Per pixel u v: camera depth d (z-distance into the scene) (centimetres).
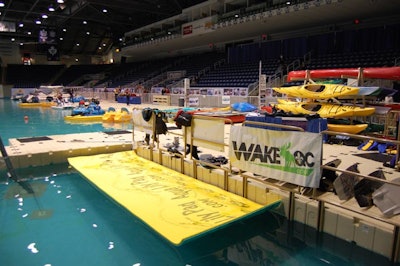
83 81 3195
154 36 2248
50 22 2412
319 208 310
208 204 348
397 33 1288
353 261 274
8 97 3119
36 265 261
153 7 2041
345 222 295
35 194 431
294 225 333
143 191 390
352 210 285
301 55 1648
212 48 2305
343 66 1271
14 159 530
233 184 389
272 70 1580
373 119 781
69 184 475
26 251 283
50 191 444
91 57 3519
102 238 309
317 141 301
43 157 557
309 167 308
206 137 425
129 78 2691
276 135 335
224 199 365
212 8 1797
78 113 1230
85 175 457
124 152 608
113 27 2777
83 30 2811
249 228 334
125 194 379
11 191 443
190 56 2428
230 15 1630
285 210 340
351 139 631
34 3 1836
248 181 383
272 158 341
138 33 2584
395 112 628
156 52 2786
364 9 1259
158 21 2284
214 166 409
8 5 1866
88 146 609
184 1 2009
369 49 1384
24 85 3148
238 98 1288
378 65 1152
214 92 1463
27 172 539
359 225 286
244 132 369
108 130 895
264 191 356
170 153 510
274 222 348
